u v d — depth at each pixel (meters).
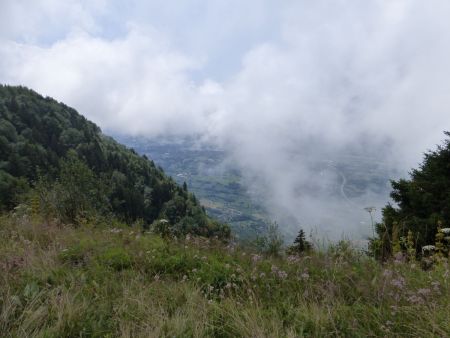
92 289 4.23
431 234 12.34
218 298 4.38
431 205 14.95
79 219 9.23
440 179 16.03
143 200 85.62
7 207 12.69
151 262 5.31
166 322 3.47
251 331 3.32
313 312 3.69
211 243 6.48
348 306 3.90
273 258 5.94
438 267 4.91
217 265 5.16
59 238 6.37
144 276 4.86
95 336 3.25
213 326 3.45
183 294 4.25
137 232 7.21
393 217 15.82
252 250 6.32
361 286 4.28
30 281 4.28
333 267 5.01
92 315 3.63
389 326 3.35
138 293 4.22
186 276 4.73
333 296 4.10
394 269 4.84
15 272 4.52
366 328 3.42
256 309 3.87
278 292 4.34
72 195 11.67
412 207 16.25
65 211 10.58
